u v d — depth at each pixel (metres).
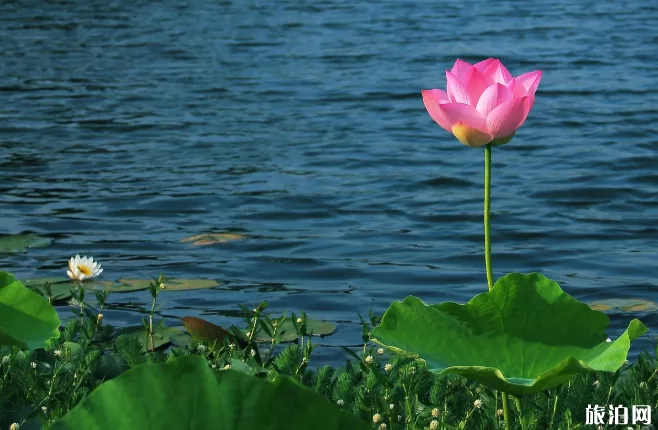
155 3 31.09
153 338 5.16
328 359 5.80
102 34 24.36
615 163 11.70
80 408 2.20
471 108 2.97
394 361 3.74
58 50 21.80
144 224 9.15
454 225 9.16
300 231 8.96
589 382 3.46
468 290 7.38
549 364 3.00
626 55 20.36
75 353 3.86
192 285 7.22
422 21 26.22
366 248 8.42
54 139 13.23
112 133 13.66
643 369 3.67
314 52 21.42
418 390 3.62
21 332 3.57
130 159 12.05
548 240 8.67
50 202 9.93
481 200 10.07
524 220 9.32
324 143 13.05
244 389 2.18
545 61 19.91
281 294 7.22
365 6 29.67
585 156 12.11
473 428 3.36
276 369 3.74
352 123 14.42
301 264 7.95
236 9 29.41
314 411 2.16
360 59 20.42
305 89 17.27
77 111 15.29
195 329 4.58
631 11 27.53
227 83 17.86
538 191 10.43
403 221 9.31
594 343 3.04
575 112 15.03
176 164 11.77
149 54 21.25
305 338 5.83
